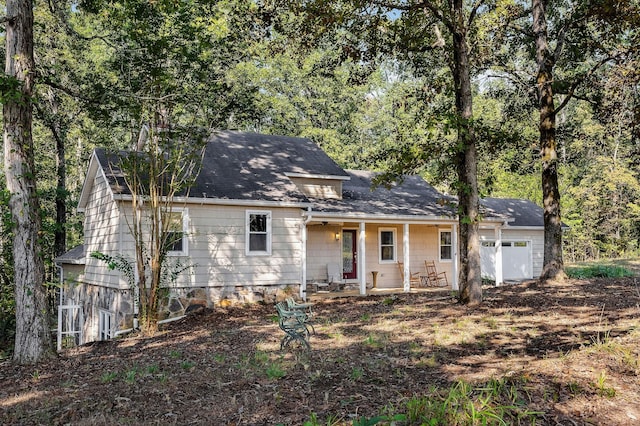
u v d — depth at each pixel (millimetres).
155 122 12109
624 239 34656
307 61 32250
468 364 6949
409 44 13094
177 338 10516
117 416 5445
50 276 22703
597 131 30625
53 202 23984
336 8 11945
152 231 11820
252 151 17594
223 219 14555
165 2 11352
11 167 8812
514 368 6438
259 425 4961
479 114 33406
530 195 32719
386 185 13625
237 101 15336
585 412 4758
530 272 23109
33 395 6570
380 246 19531
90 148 27562
